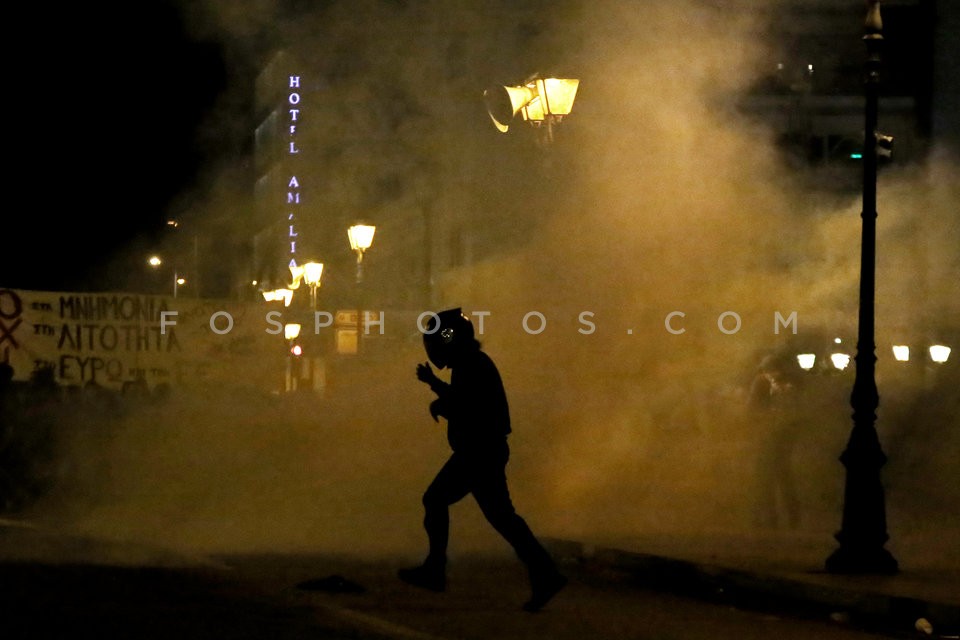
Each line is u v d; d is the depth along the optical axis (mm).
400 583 13414
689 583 14070
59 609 10711
